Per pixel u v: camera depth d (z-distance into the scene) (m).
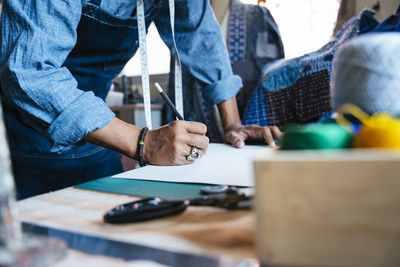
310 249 0.22
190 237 0.28
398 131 0.25
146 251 0.25
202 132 0.76
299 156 0.23
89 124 0.64
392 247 0.21
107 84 1.23
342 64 0.34
